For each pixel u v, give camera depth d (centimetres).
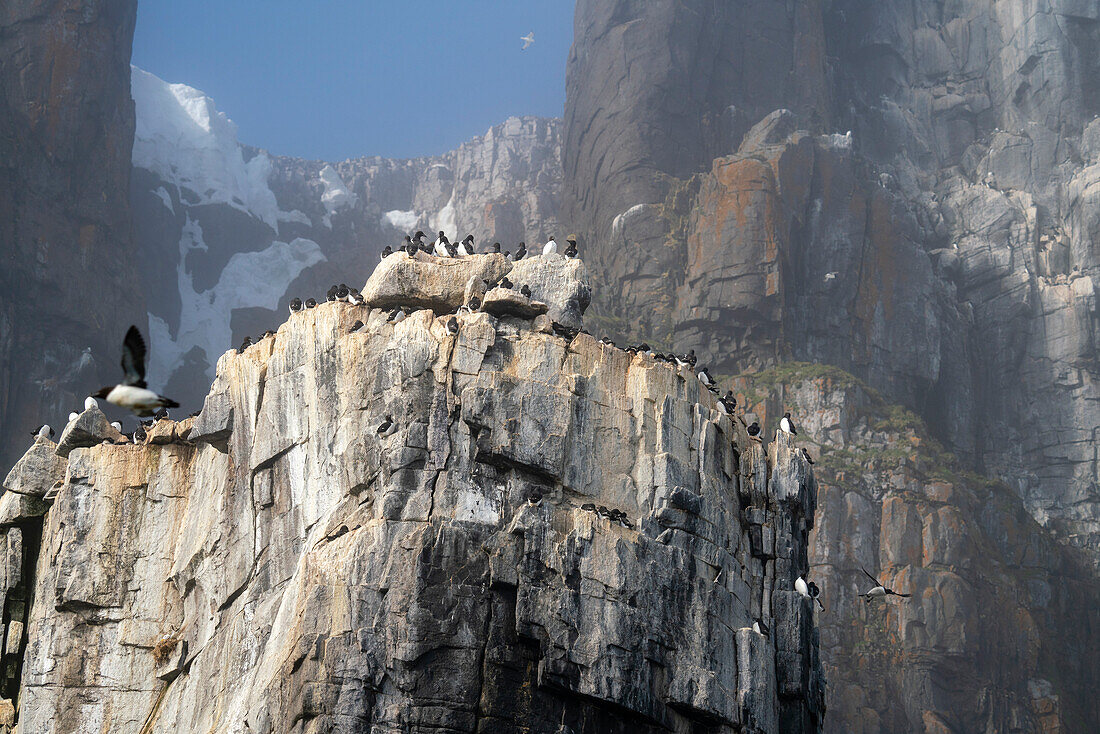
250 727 6525
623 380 7431
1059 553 17050
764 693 7212
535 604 6619
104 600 7994
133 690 7825
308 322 7662
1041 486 18988
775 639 7581
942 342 18988
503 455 6900
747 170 18200
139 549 8088
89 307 16688
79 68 17362
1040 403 19312
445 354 7094
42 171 16662
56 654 7925
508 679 6544
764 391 16700
